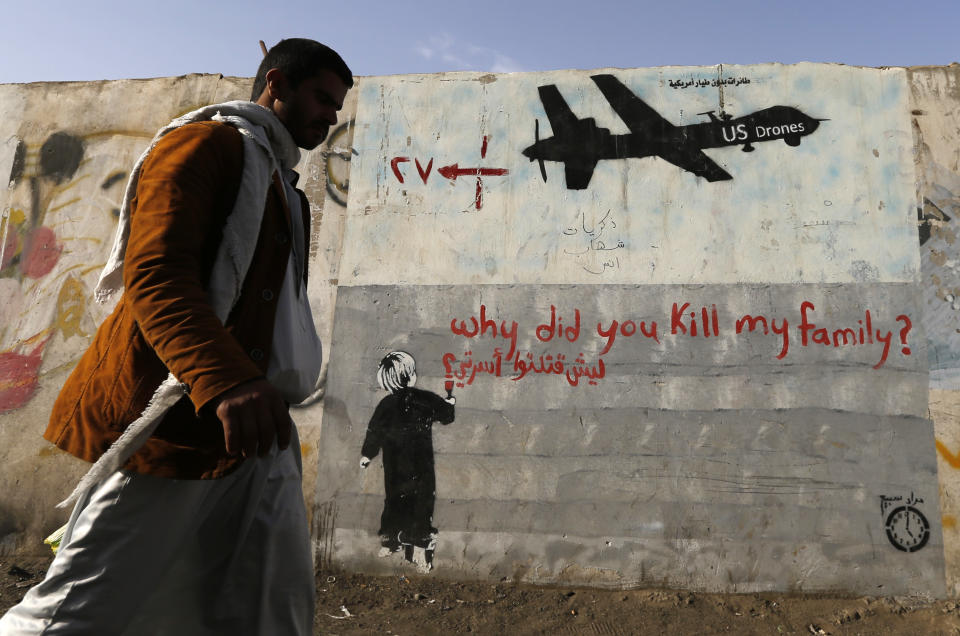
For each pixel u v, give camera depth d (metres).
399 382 3.83
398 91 4.15
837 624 3.19
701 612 3.31
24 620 1.10
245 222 1.19
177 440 1.15
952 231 3.63
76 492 1.07
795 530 3.47
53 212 4.22
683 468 3.59
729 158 3.85
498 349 3.81
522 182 3.97
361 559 3.68
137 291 0.98
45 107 4.36
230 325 1.20
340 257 4.01
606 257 3.84
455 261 3.93
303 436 3.82
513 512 3.65
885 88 3.82
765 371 3.62
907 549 3.40
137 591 1.14
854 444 3.51
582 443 3.67
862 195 3.72
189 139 1.15
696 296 3.74
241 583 1.27
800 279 3.69
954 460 3.45
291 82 1.43
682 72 3.97
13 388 4.01
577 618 3.26
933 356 3.54
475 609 3.33
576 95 4.03
